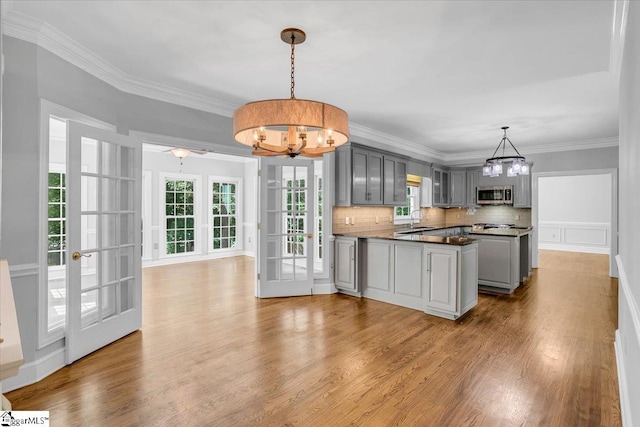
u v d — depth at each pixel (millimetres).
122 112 3285
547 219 9648
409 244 4207
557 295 4785
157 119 3568
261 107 2041
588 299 4574
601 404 2158
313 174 4824
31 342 2408
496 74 3219
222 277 5965
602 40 2551
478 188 7363
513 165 5012
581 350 2951
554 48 2689
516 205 6883
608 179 8703
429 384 2402
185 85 3523
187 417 2031
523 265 5621
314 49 2717
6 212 2289
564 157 6363
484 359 2787
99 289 2953
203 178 8031
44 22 2330
